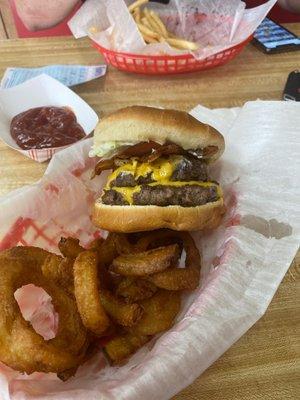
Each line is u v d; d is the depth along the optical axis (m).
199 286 0.24
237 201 0.26
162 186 0.23
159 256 0.22
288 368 0.20
